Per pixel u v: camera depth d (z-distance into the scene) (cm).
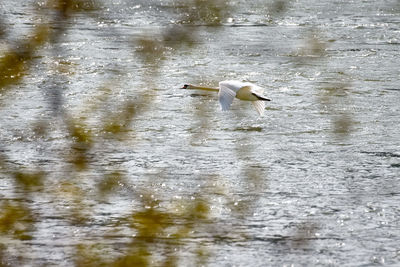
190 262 1278
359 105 2166
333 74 2491
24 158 1761
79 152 1802
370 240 1350
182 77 2453
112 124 2002
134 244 1334
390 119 2047
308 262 1279
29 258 1289
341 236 1366
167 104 2180
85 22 3144
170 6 3350
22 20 3116
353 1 3722
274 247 1328
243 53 2748
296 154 1789
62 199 1517
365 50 2800
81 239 1351
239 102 2164
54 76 2397
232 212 1461
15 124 1994
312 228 1393
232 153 1797
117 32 3006
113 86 2333
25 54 2395
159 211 1463
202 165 1716
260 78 2458
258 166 1708
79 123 1998
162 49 2770
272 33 3048
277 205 1495
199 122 2020
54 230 1384
